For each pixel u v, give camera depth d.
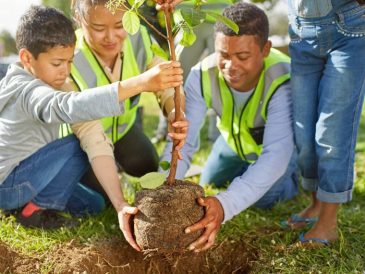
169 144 3.25
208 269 3.01
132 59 3.38
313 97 3.03
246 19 3.00
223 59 3.08
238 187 2.92
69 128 3.29
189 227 2.54
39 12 2.82
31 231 3.07
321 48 2.89
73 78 3.23
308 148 3.09
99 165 2.96
